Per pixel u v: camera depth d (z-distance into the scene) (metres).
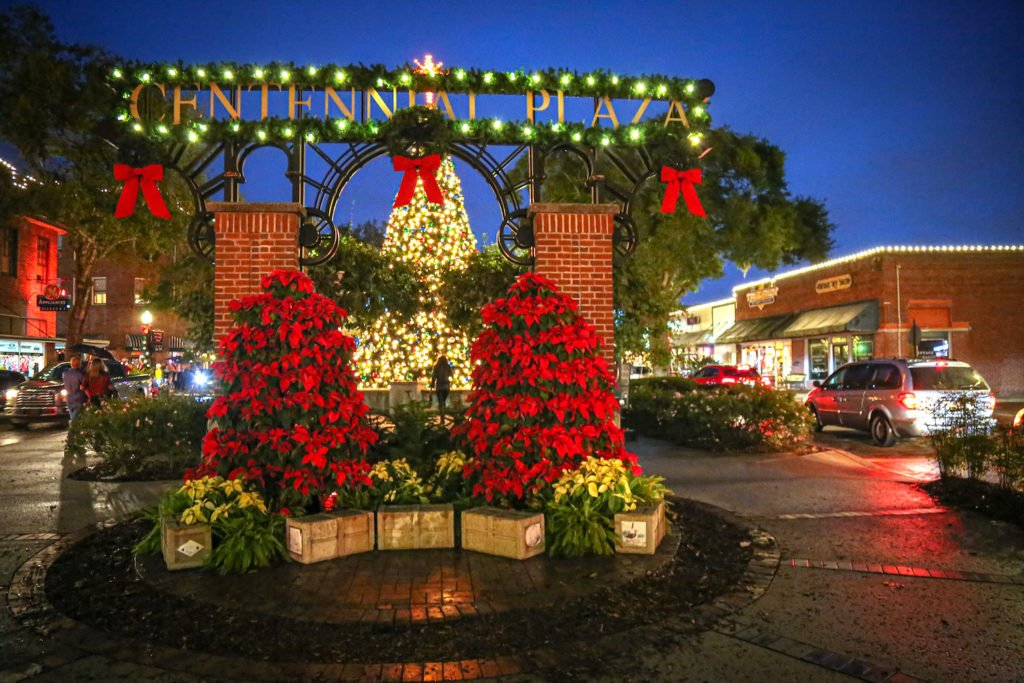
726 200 22.52
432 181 8.10
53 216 22.56
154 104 8.30
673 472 10.39
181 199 23.44
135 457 10.16
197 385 17.27
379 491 6.59
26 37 20.73
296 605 4.88
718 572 5.88
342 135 8.27
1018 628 4.75
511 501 6.53
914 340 26.09
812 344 37.97
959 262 32.28
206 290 11.86
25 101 20.41
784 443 12.64
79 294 25.86
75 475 10.15
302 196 8.59
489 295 16.20
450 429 8.09
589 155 9.01
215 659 4.21
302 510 6.07
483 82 8.46
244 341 6.25
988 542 6.76
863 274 33.47
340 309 6.57
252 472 6.12
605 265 8.56
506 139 8.55
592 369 6.57
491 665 4.18
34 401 18.70
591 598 5.14
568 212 8.56
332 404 6.29
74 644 4.43
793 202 25.78
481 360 6.84
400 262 15.40
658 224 20.27
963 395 9.67
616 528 6.05
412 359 19.38
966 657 4.32
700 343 52.66
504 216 8.81
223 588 5.18
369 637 4.52
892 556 6.33
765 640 4.57
